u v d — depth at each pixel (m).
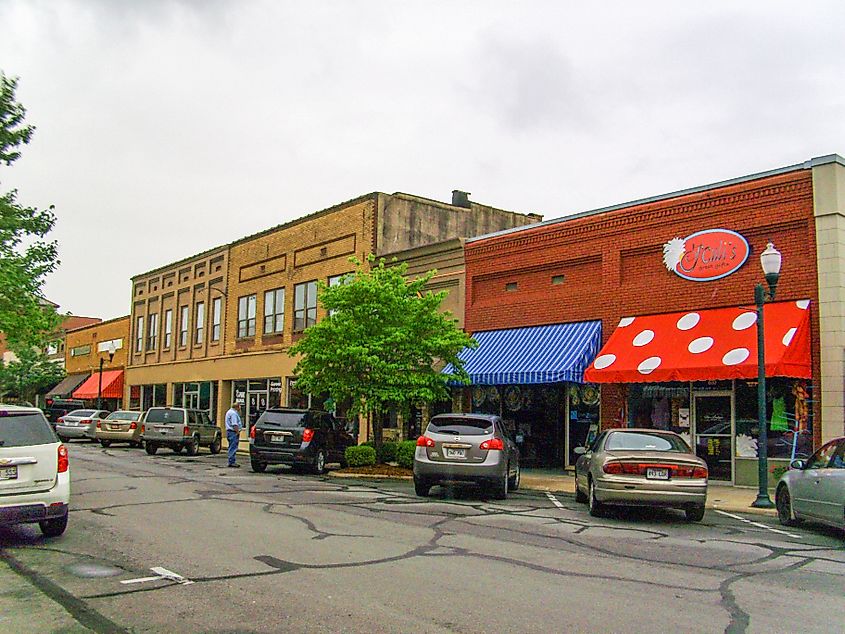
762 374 15.41
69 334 59.66
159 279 47.12
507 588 7.71
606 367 19.34
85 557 9.11
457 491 17.30
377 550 9.65
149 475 19.78
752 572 8.76
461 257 26.06
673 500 12.57
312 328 22.39
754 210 18.58
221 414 39.09
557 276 23.06
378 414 23.25
